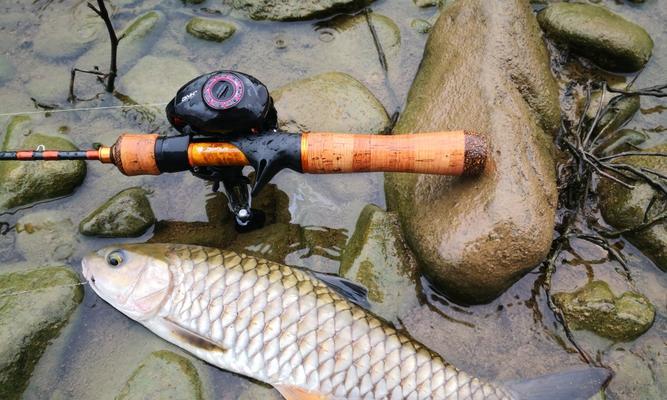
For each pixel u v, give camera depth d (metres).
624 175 0.61
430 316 0.57
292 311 0.53
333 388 0.52
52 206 0.62
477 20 0.64
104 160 0.51
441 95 0.62
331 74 0.67
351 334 0.52
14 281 0.57
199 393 0.53
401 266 0.58
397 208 0.60
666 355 0.56
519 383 0.52
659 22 0.74
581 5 0.72
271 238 0.60
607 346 0.56
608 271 0.60
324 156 0.50
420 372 0.52
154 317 0.55
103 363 0.55
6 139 0.65
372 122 0.64
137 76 0.68
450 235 0.54
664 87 0.66
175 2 0.75
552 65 0.71
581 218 0.62
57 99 0.68
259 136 0.50
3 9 0.74
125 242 0.61
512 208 0.53
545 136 0.62
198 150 0.50
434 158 0.51
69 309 0.56
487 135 0.56
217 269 0.55
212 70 0.70
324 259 0.60
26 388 0.54
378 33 0.72
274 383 0.53
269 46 0.72
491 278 0.53
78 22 0.73
